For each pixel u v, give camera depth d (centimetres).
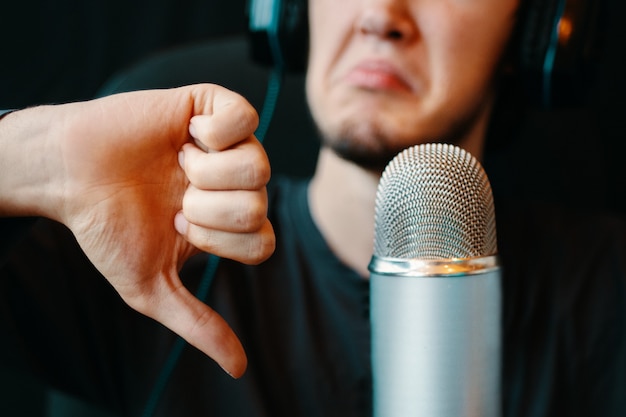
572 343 81
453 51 69
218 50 92
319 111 72
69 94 121
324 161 80
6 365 72
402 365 43
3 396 126
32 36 120
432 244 44
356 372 76
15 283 70
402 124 69
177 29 120
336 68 71
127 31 120
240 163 47
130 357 77
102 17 120
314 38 73
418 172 46
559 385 79
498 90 81
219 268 79
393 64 68
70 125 50
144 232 50
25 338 71
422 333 43
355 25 69
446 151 47
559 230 87
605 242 86
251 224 48
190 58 91
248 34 80
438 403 43
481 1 69
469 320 43
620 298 83
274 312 78
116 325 77
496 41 72
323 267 79
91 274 76
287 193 85
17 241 54
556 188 96
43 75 120
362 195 75
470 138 79
